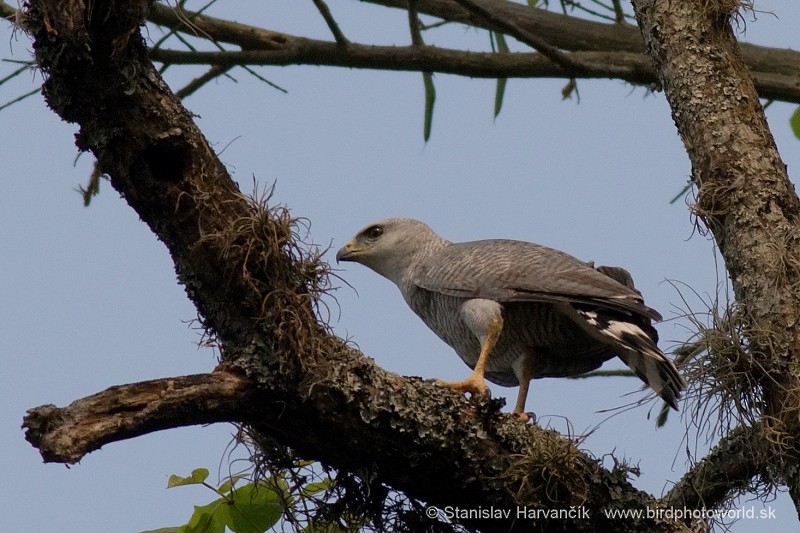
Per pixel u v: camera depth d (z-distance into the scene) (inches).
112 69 327.9
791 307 361.7
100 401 300.7
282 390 329.7
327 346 338.0
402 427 338.6
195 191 337.1
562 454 351.6
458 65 522.3
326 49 513.3
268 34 516.7
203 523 372.2
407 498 367.6
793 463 350.9
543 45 500.1
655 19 418.3
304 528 369.7
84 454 292.7
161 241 350.0
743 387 364.2
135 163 335.9
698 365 370.9
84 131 338.3
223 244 335.3
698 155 395.2
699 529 370.0
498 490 350.3
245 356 331.0
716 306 372.2
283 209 343.6
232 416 328.5
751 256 372.8
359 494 364.8
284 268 340.2
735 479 378.9
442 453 344.2
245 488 373.1
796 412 350.9
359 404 335.3
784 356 356.8
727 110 395.9
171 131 335.0
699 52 406.3
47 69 330.3
